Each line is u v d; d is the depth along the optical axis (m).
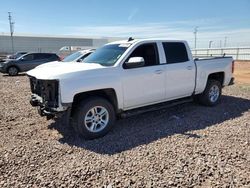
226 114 6.71
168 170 3.80
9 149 4.67
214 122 6.04
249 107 7.43
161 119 6.36
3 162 4.17
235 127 5.65
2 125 6.10
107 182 3.54
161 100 6.27
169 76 6.25
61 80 4.82
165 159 4.14
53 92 4.93
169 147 4.61
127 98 5.59
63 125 6.05
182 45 6.69
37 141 5.09
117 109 5.52
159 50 6.18
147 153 4.39
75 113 5.09
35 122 6.32
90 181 3.58
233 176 3.60
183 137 5.09
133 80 5.62
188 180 3.53
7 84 13.42
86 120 5.12
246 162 4.00
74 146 4.80
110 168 3.91
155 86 6.02
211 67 7.30
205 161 4.04
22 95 9.92
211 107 7.46
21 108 7.69
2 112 7.24
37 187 3.46
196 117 6.46
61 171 3.85
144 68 5.81
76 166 4.00
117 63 5.50
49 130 5.73
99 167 3.95
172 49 6.46
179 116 6.58
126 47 5.85
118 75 5.41
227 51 37.34
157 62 6.11
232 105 7.66
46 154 4.46
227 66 7.85
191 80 6.79
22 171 3.88
